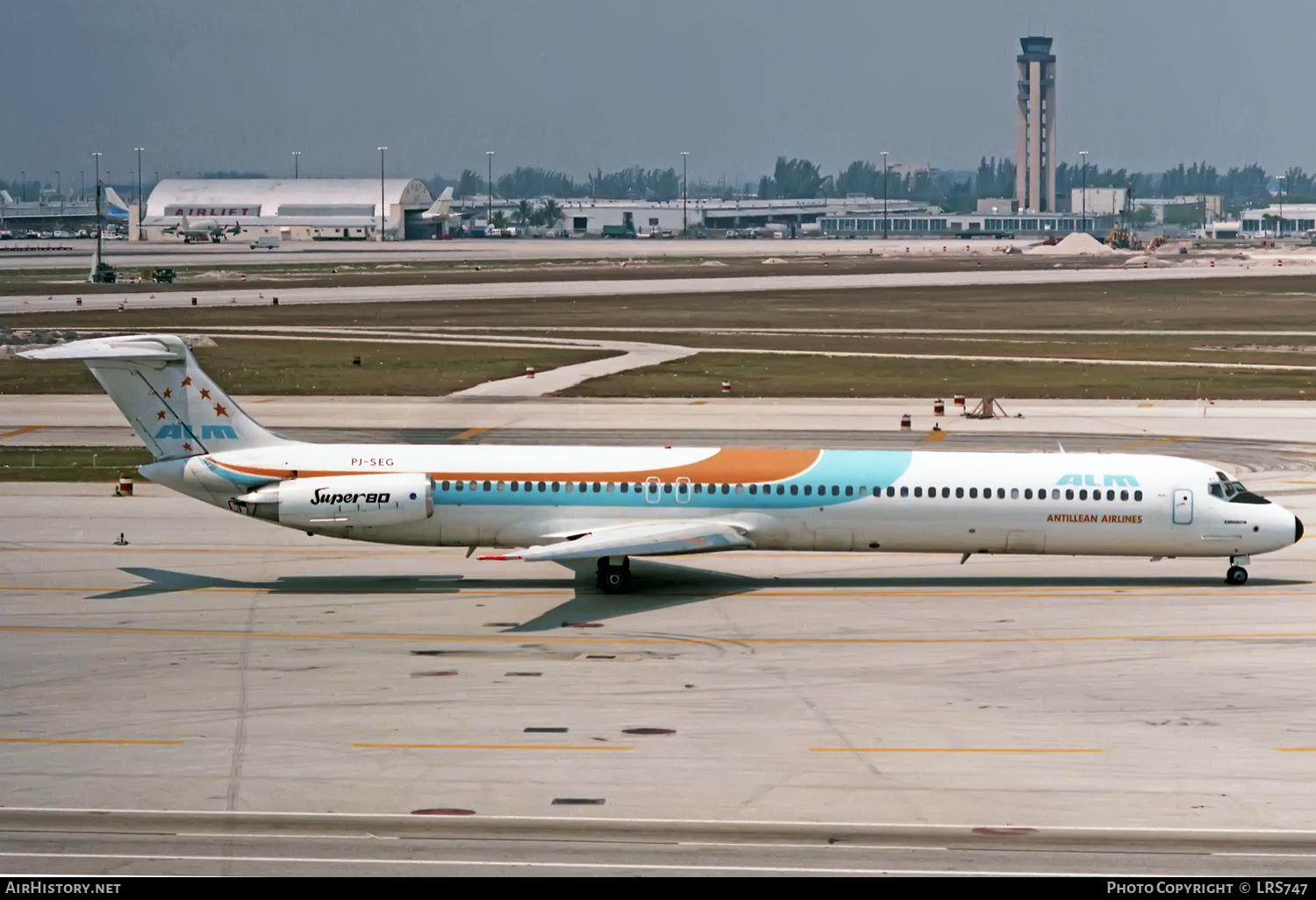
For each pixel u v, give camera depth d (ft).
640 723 287.48
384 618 375.66
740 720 289.53
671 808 241.96
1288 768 262.88
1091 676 323.57
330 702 300.81
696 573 434.71
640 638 356.79
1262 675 324.60
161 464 410.11
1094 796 248.11
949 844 227.81
